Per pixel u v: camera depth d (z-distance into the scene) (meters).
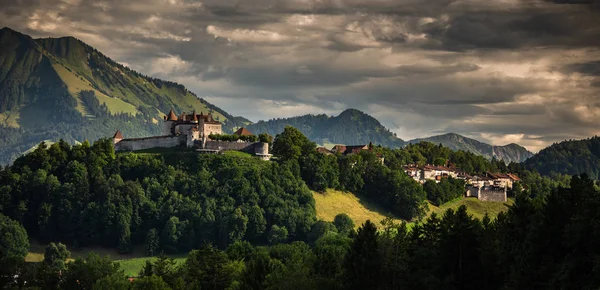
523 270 126.25
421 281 139.62
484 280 137.88
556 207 131.00
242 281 166.25
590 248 120.25
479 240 141.00
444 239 143.12
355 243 151.25
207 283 175.62
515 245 136.50
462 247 139.88
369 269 146.25
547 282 122.62
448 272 140.75
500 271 135.75
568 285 118.19
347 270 149.62
